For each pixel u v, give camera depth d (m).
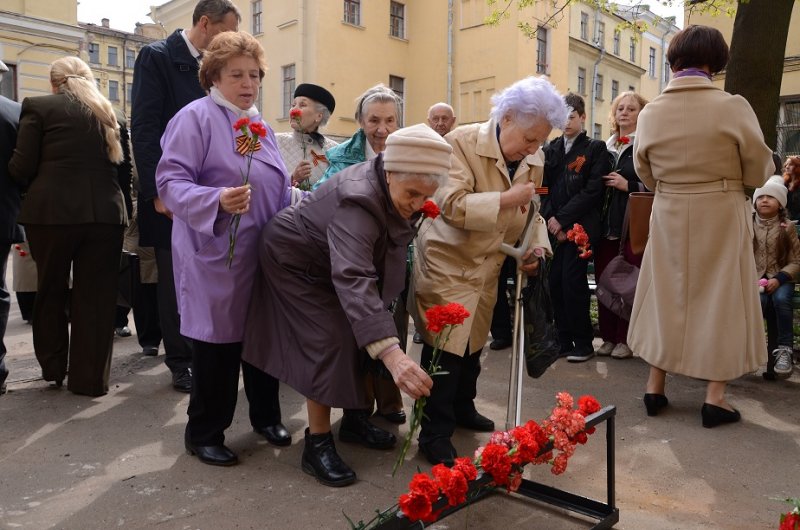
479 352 3.21
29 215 3.59
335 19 18.30
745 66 6.70
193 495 2.58
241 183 2.76
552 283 4.82
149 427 3.31
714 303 3.35
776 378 4.26
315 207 2.56
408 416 3.56
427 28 19.55
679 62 3.46
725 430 3.37
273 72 19.42
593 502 2.45
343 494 2.61
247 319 2.77
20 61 20.11
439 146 2.34
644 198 4.00
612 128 5.38
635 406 3.74
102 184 3.68
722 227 3.33
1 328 3.77
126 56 45.62
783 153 12.94
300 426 3.38
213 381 2.83
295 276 2.59
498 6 17.56
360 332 2.14
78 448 3.03
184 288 2.79
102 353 3.78
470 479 1.81
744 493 2.68
